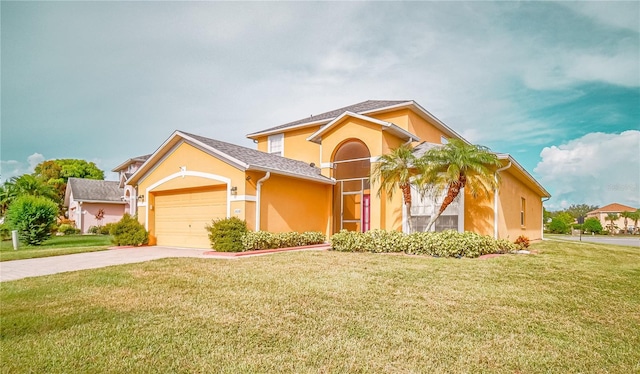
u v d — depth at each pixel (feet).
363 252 40.04
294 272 27.53
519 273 27.25
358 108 65.51
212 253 39.19
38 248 54.03
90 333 15.10
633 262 35.88
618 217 205.36
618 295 21.35
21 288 23.26
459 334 14.85
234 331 15.19
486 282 24.17
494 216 44.09
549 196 84.84
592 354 13.08
